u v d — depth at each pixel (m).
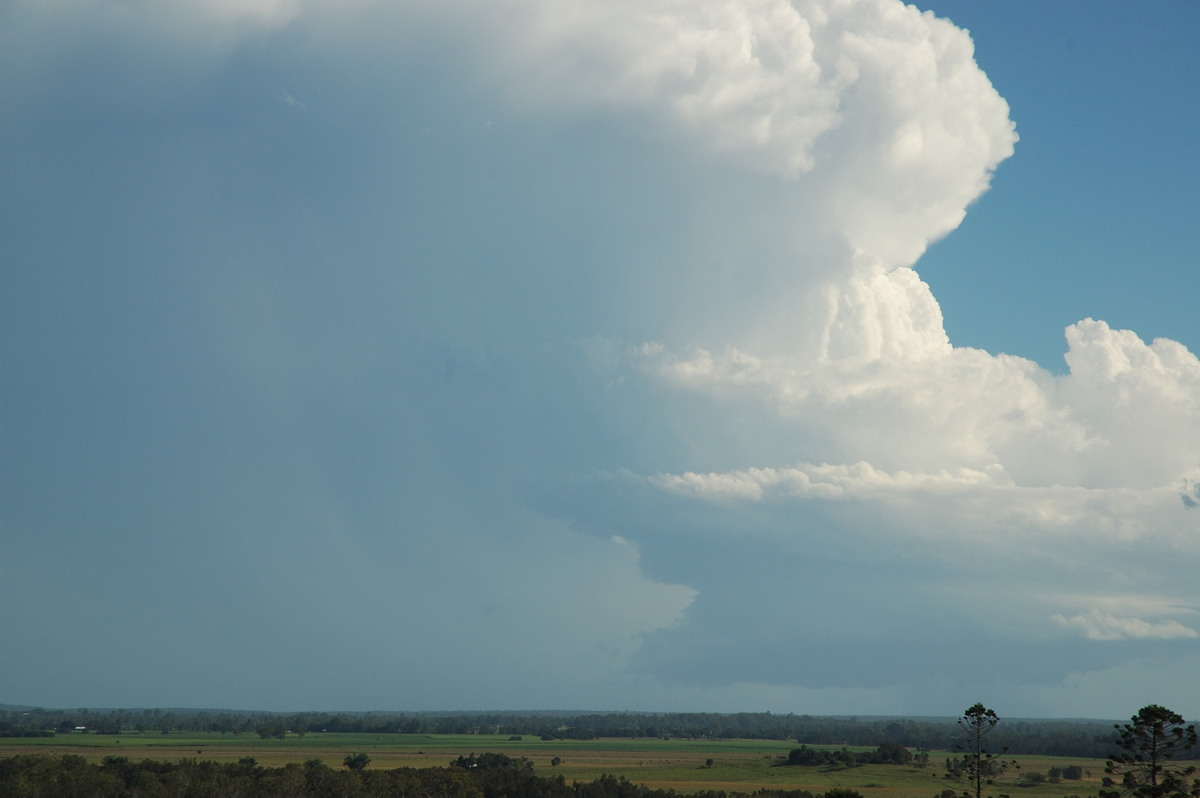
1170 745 77.25
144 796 106.06
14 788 99.81
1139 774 78.56
